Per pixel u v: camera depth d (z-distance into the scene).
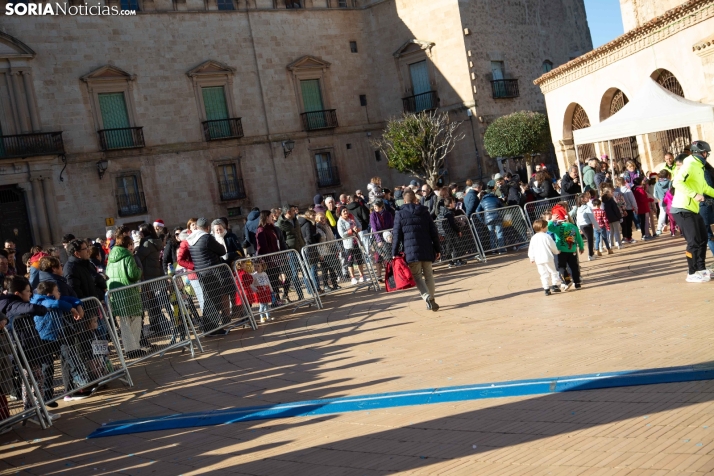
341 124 44.53
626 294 11.78
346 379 9.10
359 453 6.01
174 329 12.69
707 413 5.38
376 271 17.95
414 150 40.44
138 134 38.41
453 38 42.75
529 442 5.49
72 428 8.95
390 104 45.47
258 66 42.25
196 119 40.34
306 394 8.68
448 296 14.95
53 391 9.84
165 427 8.20
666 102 17.89
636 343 8.23
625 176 20.53
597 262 16.67
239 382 10.04
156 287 12.45
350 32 45.25
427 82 44.03
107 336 11.01
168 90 39.72
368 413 7.36
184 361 12.29
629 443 5.06
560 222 13.21
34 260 14.23
